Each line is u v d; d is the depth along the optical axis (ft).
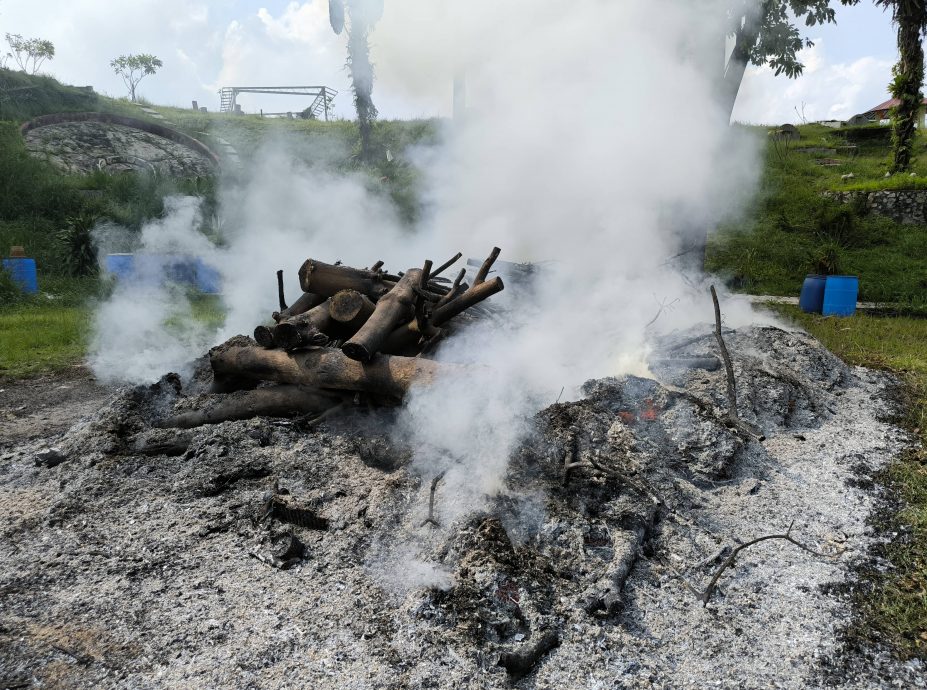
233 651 7.46
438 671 7.13
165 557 9.47
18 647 7.59
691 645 7.77
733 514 10.79
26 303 38.93
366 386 12.85
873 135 82.02
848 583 8.91
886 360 20.68
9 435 15.65
